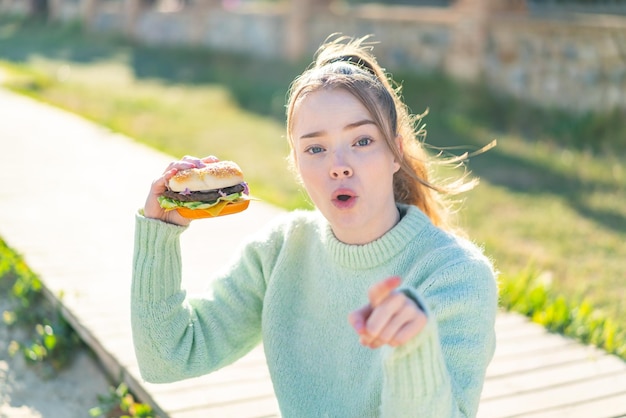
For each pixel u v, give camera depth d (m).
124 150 8.94
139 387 3.62
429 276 2.06
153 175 7.77
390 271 2.15
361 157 2.05
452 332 1.96
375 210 2.09
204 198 2.15
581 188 8.20
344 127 2.04
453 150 9.67
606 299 5.37
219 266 5.18
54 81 14.48
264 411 3.38
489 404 3.45
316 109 2.06
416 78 12.10
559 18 11.34
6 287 5.25
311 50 14.96
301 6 14.83
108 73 15.88
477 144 9.98
